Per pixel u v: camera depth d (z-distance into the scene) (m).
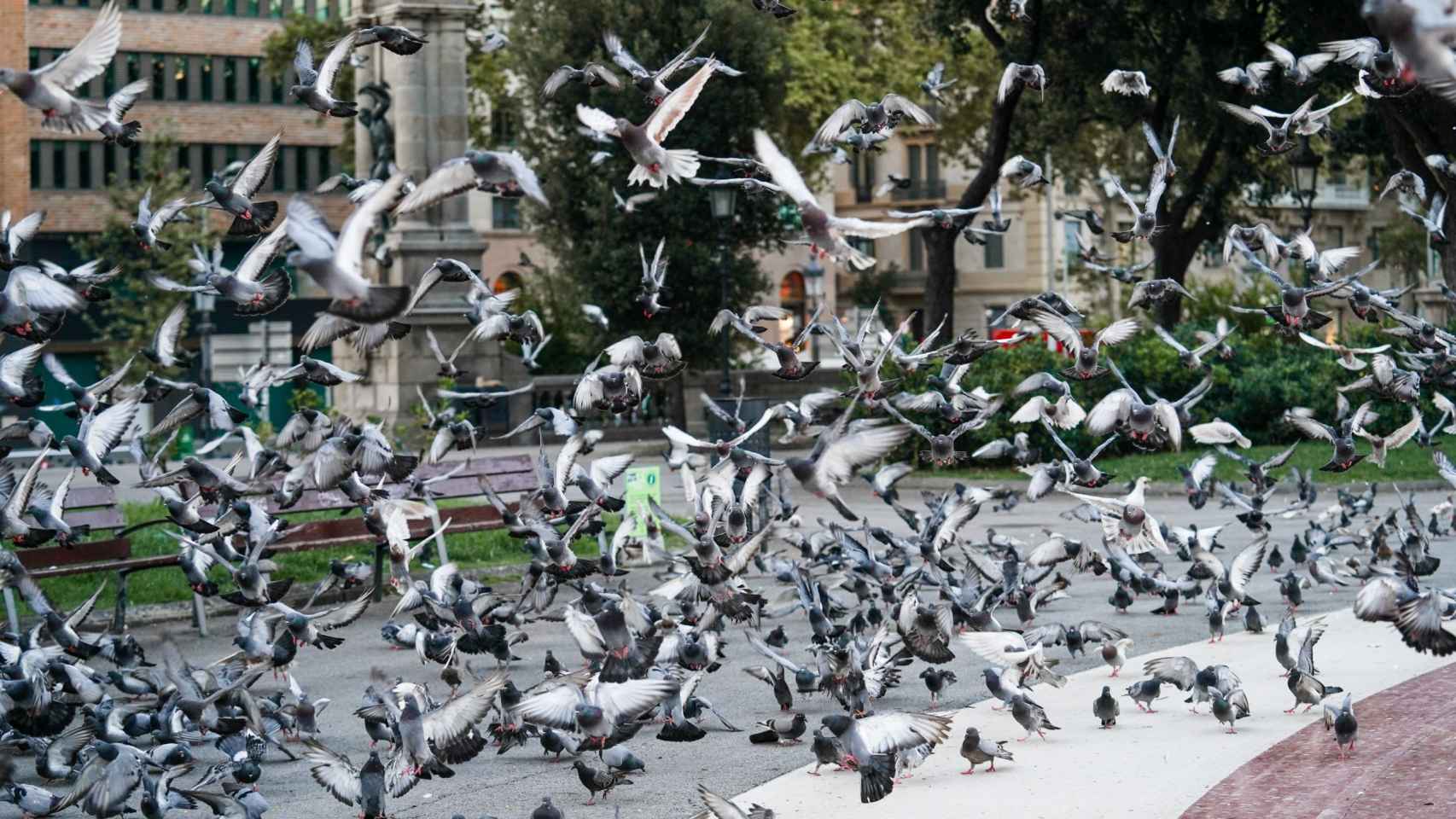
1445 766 11.70
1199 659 16.48
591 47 53.47
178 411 15.41
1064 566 23.47
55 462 43.62
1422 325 19.05
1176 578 21.98
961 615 16.14
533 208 56.31
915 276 87.19
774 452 41.78
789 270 85.31
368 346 13.75
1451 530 25.64
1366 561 20.55
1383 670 15.40
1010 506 19.12
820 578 22.12
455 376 16.36
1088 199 76.00
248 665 14.05
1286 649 14.41
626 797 12.14
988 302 83.88
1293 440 41.72
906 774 12.36
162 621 20.22
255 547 14.85
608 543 25.66
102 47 12.42
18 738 12.84
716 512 14.92
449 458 26.17
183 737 12.74
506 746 13.22
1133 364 40.59
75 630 15.25
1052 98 48.84
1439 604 11.09
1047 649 17.48
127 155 75.12
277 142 13.23
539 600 16.38
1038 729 13.23
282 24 68.88
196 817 12.06
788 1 62.12
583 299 55.38
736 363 60.75
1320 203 81.19
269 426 36.97
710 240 54.75
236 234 13.12
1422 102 32.47
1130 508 15.00
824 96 61.44
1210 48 43.56
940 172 86.75
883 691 14.04
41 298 12.88
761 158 9.84
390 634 15.68
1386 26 7.62
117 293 60.44
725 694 15.87
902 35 64.19
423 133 46.81
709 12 52.66
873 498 34.72
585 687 11.09
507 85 64.88
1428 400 39.72
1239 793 11.38
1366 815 10.59
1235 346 43.12
